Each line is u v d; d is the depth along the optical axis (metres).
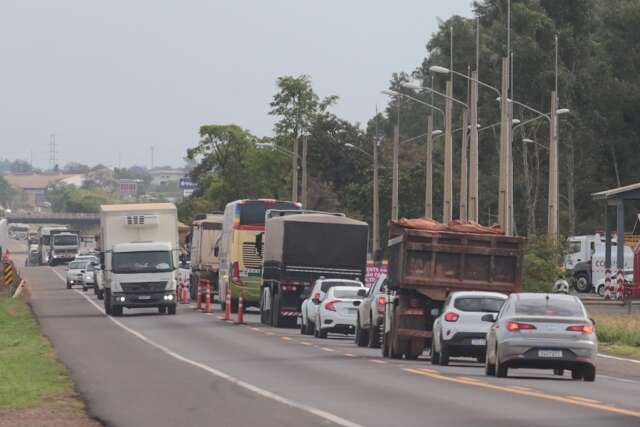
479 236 90.25
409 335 89.75
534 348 69.25
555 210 168.25
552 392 60.00
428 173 190.75
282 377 69.38
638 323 116.25
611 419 47.06
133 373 72.50
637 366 85.69
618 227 184.12
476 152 155.88
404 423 45.72
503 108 150.38
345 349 100.88
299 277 137.62
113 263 153.00
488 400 55.00
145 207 156.50
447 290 89.94
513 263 90.50
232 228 160.25
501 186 150.12
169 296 154.12
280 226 139.38
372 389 61.22
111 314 156.50
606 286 179.88
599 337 111.75
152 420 48.47
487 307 82.44
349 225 138.75
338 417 48.00
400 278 89.94
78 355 88.56
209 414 49.97
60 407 53.75
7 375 69.06
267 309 141.88
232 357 87.19
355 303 111.62
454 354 82.19
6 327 124.06
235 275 159.00
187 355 89.06
